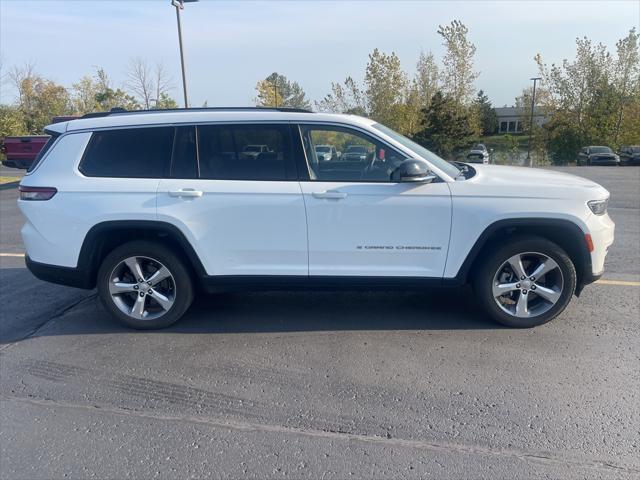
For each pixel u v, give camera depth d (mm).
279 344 4336
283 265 4484
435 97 42531
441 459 2883
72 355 4219
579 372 3781
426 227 4328
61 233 4488
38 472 2852
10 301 5504
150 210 4375
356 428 3180
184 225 4383
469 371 3822
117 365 4031
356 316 4895
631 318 4746
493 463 2842
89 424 3287
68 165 4531
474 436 3078
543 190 4289
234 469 2840
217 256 4477
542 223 4270
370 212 4316
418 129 44844
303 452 2967
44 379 3844
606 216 4531
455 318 4801
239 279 4523
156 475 2811
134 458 2953
